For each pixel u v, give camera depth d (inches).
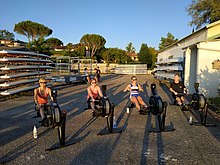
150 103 227.1
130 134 205.8
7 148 169.3
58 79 637.9
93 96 266.7
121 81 855.7
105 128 223.6
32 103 359.3
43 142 182.2
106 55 1925.4
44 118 193.8
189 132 213.9
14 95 437.4
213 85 431.8
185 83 499.2
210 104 330.3
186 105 279.7
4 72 453.1
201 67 430.0
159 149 169.9
